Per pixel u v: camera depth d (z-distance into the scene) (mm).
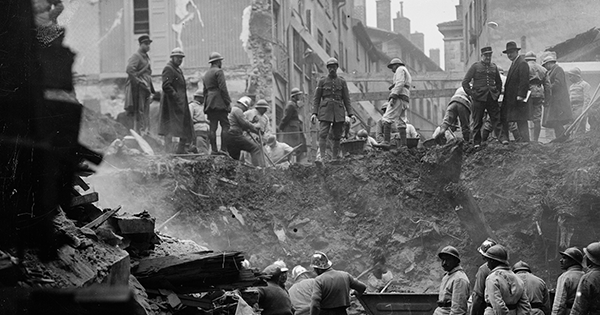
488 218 20344
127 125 21984
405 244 20234
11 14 8484
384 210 20641
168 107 20391
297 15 38625
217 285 10406
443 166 20453
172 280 10094
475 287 12953
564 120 22594
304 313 14406
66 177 9461
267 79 31688
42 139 8758
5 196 8109
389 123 23000
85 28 30406
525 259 19891
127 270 9328
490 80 21984
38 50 8758
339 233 20422
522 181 20547
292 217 20453
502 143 21500
